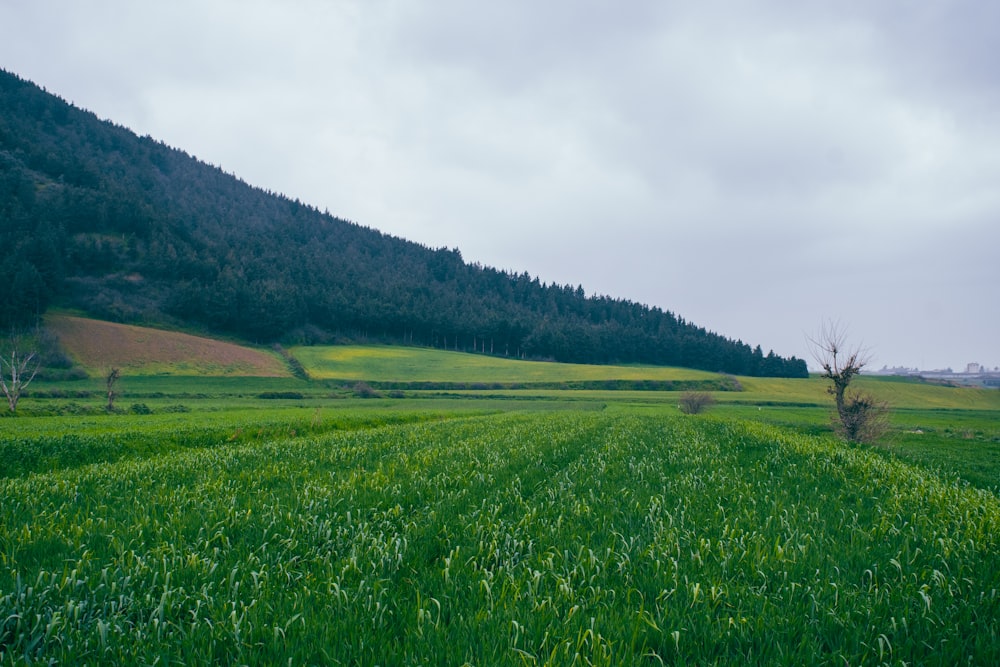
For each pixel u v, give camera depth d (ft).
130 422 113.39
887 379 508.12
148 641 14.53
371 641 14.01
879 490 37.65
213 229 642.22
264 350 388.98
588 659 13.43
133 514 27.76
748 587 18.26
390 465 45.52
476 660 13.41
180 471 45.03
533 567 20.10
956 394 412.57
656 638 14.83
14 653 13.88
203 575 18.78
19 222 410.11
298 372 342.03
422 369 379.14
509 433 83.76
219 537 23.26
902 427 154.10
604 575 19.08
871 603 16.94
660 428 97.60
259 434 95.25
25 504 31.24
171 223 524.52
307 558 21.29
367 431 92.73
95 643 14.23
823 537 24.32
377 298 537.24
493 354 525.75
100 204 474.90
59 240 402.72
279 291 452.35
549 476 42.19
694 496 33.12
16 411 140.97
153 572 18.62
